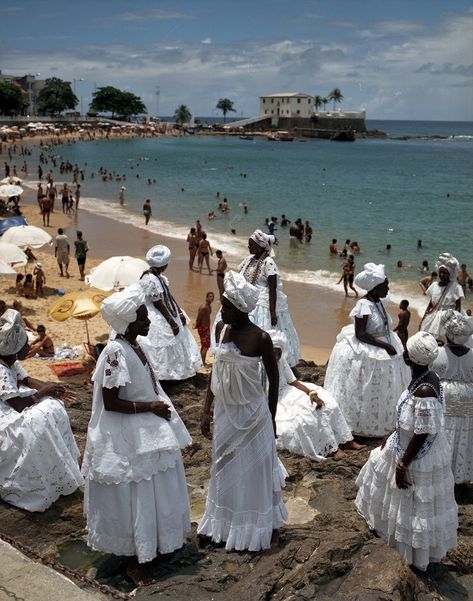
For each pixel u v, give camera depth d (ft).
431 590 14.78
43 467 17.34
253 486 15.24
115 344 14.66
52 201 135.64
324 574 13.52
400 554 14.21
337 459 21.34
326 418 21.67
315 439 21.47
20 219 89.45
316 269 90.68
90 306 48.19
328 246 107.86
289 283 82.53
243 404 14.94
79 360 48.29
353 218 140.87
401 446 15.23
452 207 160.56
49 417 17.57
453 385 18.44
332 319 67.51
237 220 134.62
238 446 15.16
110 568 15.49
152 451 14.47
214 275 86.33
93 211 143.95
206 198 171.53
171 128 588.09
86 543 16.62
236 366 14.65
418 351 14.84
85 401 26.55
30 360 48.14
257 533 15.26
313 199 173.58
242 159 327.47
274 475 15.46
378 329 23.02
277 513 15.72
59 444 17.71
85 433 23.00
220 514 15.66
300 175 248.32
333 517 16.98
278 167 283.79
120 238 111.75
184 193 181.98
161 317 27.53
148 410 14.70
